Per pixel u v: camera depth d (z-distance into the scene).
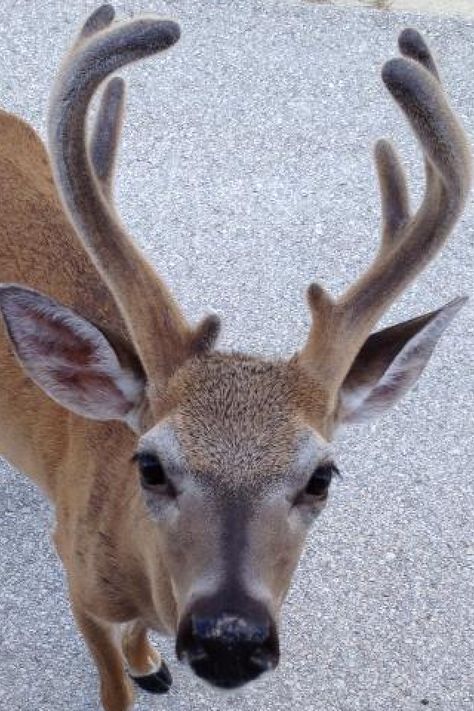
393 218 0.95
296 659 1.26
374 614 1.29
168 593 0.94
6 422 1.16
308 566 1.32
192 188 1.66
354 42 1.85
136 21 0.82
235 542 0.80
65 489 1.08
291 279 1.58
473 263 1.61
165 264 1.57
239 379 0.87
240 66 1.80
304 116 1.76
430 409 1.46
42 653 1.26
